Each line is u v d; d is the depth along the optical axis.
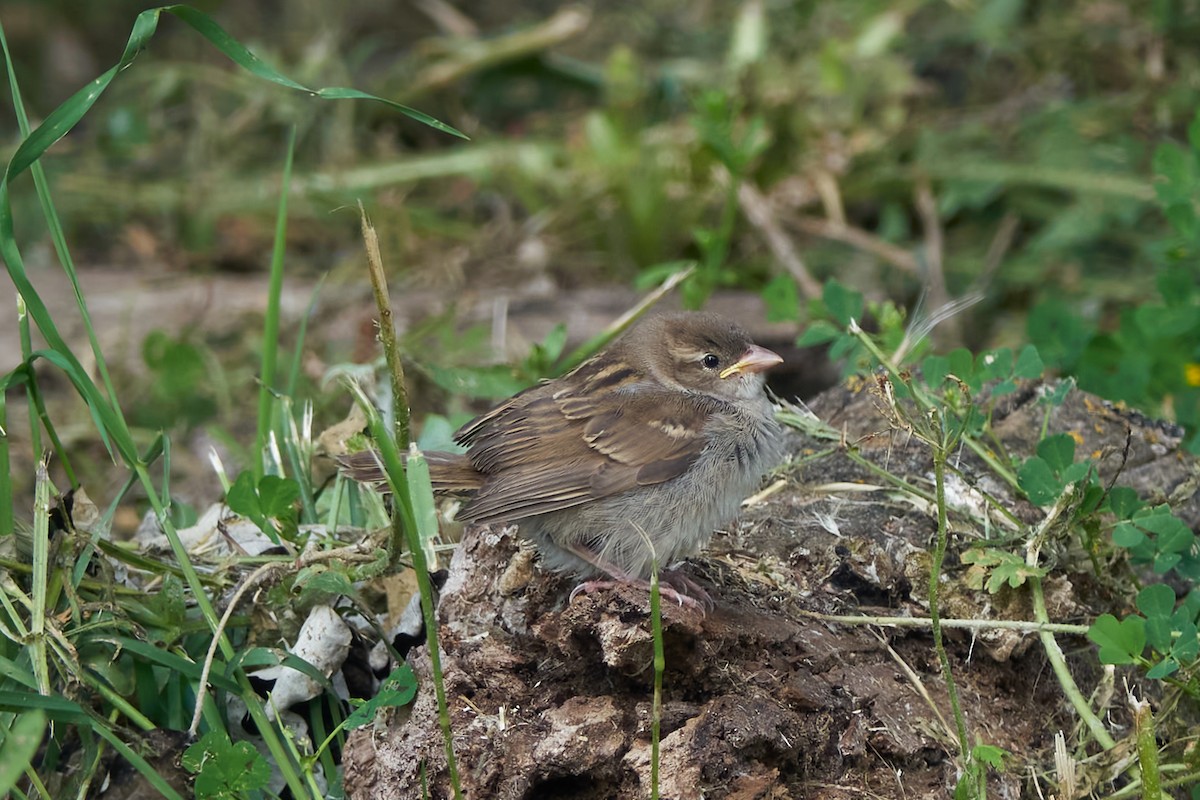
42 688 7.70
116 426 8.46
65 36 23.23
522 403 8.89
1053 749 8.27
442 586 8.77
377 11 23.64
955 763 7.86
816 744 7.70
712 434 8.58
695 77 19.34
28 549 8.48
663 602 7.81
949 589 8.70
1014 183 17.23
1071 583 8.81
